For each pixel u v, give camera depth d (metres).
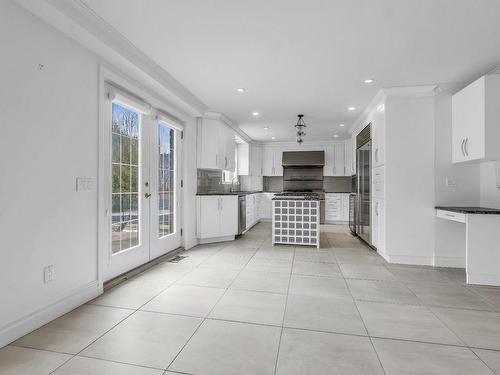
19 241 1.87
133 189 3.34
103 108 2.71
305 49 2.71
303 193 7.55
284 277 3.18
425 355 1.73
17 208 1.86
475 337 1.94
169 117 4.08
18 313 1.88
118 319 2.16
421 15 2.16
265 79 3.48
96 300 2.52
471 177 3.56
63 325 2.06
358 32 2.41
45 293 2.07
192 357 1.70
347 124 5.89
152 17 2.20
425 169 3.66
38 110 2.00
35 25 1.97
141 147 3.44
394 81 3.50
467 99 3.20
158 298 2.57
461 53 2.78
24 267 1.91
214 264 3.69
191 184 4.75
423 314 2.29
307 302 2.51
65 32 2.19
